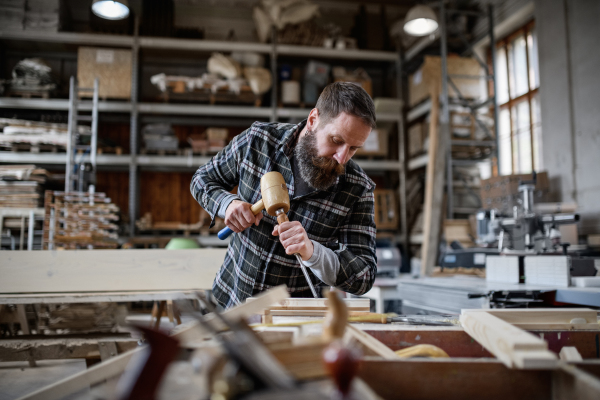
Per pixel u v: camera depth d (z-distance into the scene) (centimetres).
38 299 202
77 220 376
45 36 589
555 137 584
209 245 598
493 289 184
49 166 623
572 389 57
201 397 45
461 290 198
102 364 64
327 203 134
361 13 717
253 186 137
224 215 130
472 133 607
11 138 518
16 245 504
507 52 722
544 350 58
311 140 124
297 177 134
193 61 713
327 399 39
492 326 71
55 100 571
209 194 141
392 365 61
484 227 362
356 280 124
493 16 696
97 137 560
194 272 238
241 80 605
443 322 111
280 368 42
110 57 598
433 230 545
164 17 645
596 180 525
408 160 677
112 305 394
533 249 276
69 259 226
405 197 658
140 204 671
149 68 706
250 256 134
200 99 618
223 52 683
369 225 142
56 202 378
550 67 594
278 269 133
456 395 61
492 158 623
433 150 575
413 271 572
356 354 42
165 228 602
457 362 62
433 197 558
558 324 94
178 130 705
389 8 763
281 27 638
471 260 328
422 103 650
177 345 44
